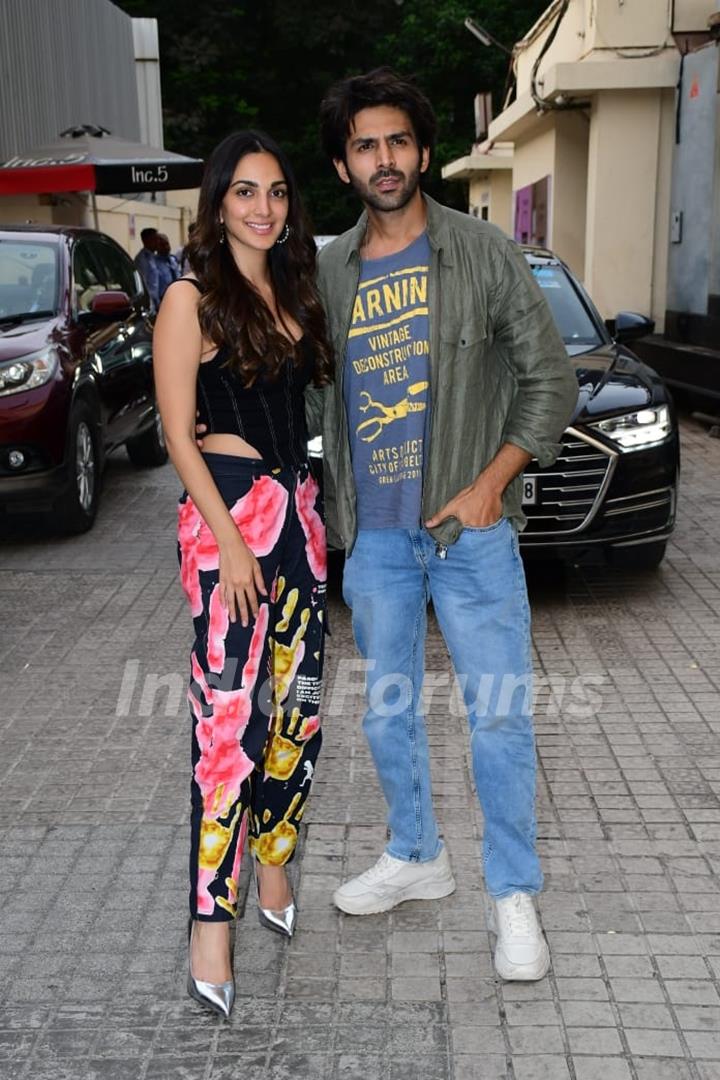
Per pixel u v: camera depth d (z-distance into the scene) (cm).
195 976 285
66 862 360
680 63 1222
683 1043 273
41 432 703
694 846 363
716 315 1134
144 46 2447
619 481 576
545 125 1641
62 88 1762
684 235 1220
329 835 372
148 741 452
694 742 440
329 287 291
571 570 656
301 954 309
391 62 3759
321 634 301
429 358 283
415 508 293
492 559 292
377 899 326
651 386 611
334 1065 267
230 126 4069
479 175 2572
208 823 285
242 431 279
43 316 775
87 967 307
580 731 452
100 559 709
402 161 274
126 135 2216
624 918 324
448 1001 289
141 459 988
